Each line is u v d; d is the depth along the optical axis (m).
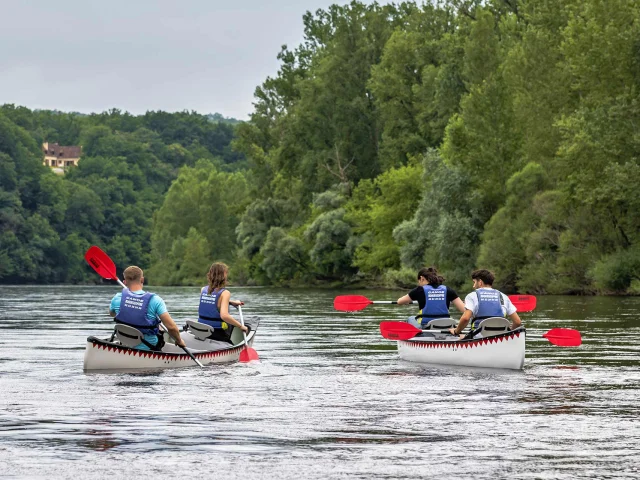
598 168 40.47
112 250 146.25
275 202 79.81
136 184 170.88
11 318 26.05
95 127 184.12
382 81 70.44
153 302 12.16
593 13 42.84
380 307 31.66
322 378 11.23
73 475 5.98
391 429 7.63
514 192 46.88
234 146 87.06
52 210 143.75
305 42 86.19
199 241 118.69
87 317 26.67
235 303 13.83
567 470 6.13
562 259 42.50
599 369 12.29
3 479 5.86
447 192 51.62
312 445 6.96
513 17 61.72
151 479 5.88
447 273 50.50
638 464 6.31
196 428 7.66
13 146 145.75
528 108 49.09
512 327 13.08
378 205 63.88
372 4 77.69
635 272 39.81
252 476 5.96
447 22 72.44
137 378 11.09
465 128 52.59
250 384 10.59
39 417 8.18
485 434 7.41
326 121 76.75
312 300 41.84
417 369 12.26
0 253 129.50
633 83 40.75
